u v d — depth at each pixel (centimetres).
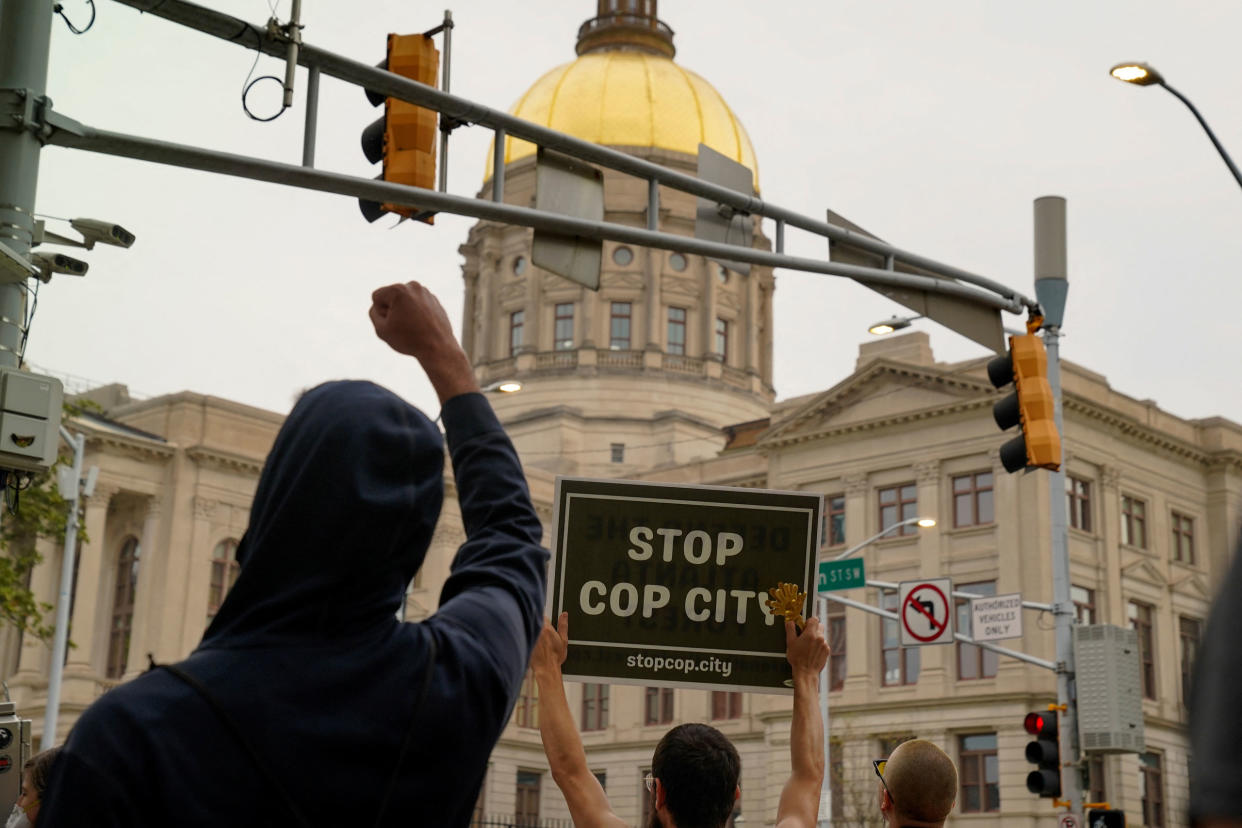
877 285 1432
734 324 8769
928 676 5381
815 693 491
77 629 6078
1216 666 98
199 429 6316
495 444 237
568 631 511
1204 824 97
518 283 8725
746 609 512
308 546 186
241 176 972
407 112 1055
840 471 5881
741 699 6175
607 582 514
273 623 186
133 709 172
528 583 219
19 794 928
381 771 183
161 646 6025
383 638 190
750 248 1293
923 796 545
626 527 516
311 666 182
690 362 8494
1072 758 2092
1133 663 2108
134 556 6288
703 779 473
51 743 3622
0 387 945
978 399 5472
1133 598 5566
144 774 168
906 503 5688
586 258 1165
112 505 6375
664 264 8594
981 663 5325
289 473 191
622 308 8581
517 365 8531
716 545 514
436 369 241
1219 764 97
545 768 6838
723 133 9025
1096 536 5503
